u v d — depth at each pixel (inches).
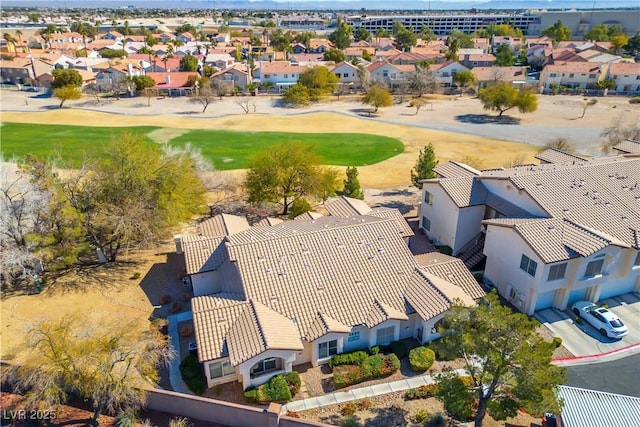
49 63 5693.9
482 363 910.4
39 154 2915.8
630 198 1528.1
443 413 1013.2
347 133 3617.1
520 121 3909.9
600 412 896.9
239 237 1492.4
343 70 5383.9
